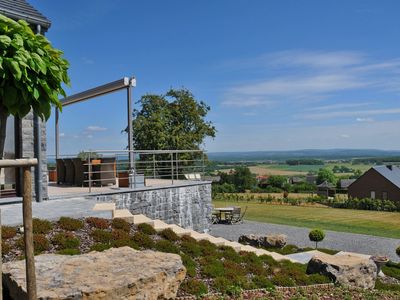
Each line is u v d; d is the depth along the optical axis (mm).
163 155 30859
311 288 7449
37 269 4684
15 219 7508
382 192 48594
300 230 24422
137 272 4617
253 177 64438
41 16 9367
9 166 2732
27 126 9594
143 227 8375
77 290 4016
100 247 6773
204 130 34062
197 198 14273
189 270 6664
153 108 33406
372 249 18719
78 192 11164
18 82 2512
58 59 2824
